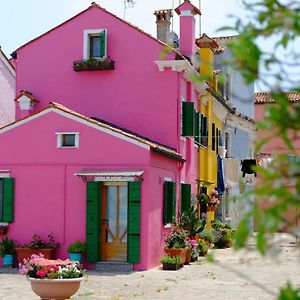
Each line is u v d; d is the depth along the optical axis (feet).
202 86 79.41
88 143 62.49
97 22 74.02
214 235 83.87
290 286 6.98
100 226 61.36
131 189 60.44
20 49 76.48
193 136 73.67
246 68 7.02
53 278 39.06
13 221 63.67
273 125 7.00
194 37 82.94
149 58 72.49
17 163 64.03
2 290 48.06
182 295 45.88
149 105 72.33
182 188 74.64
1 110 91.97
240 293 47.09
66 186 62.80
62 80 75.05
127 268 59.88
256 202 6.93
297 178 6.97
